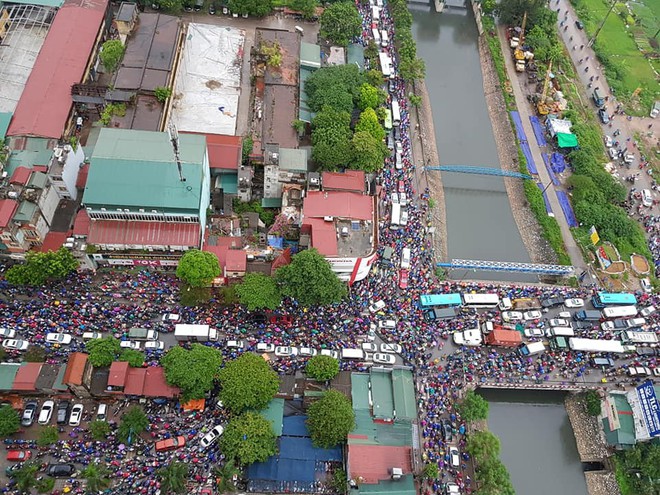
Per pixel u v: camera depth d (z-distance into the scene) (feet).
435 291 461.37
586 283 504.84
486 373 428.15
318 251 418.51
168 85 496.64
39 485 325.42
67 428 355.97
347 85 558.56
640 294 496.64
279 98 526.57
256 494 353.31
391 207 501.97
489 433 382.22
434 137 620.90
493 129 645.51
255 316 419.54
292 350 404.57
